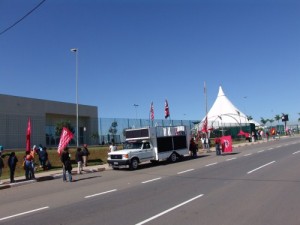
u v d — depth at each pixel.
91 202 11.98
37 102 48.72
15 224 9.34
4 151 30.02
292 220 8.41
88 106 58.16
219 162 24.50
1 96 43.53
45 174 22.38
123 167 26.48
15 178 21.12
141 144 25.56
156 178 17.80
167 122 46.56
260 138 66.75
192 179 16.48
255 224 8.16
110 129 44.41
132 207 10.70
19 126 39.16
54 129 50.34
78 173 22.84
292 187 12.91
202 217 8.97
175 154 27.94
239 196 11.61
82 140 47.38
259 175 16.50
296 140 54.59
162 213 9.63
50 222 9.34
